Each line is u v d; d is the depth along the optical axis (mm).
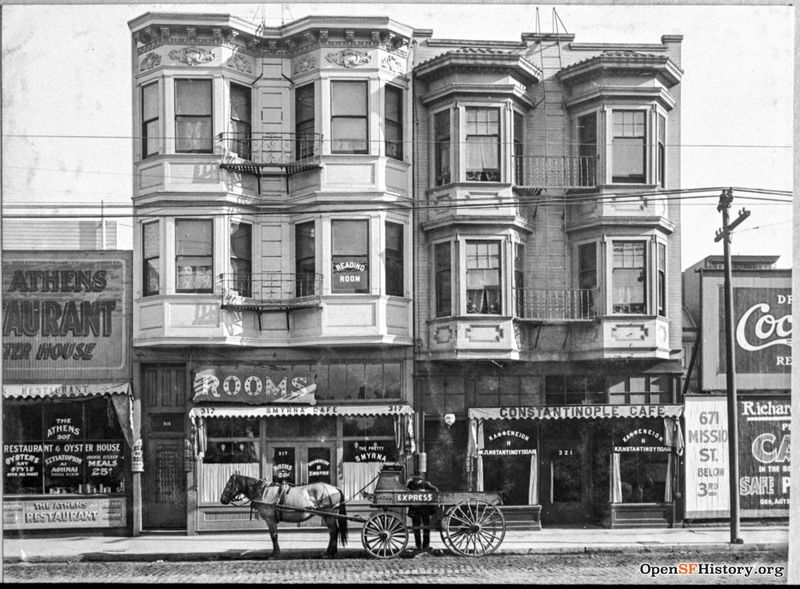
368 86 22453
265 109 22797
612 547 18781
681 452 21797
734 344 22219
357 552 18531
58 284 22172
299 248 22594
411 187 22984
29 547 19469
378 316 22000
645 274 22641
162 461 22469
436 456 22375
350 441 22219
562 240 23266
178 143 22125
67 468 21469
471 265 22469
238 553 18469
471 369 22594
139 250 22234
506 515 21375
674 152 23516
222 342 21703
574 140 23328
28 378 21938
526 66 22922
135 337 22031
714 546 19156
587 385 22781
